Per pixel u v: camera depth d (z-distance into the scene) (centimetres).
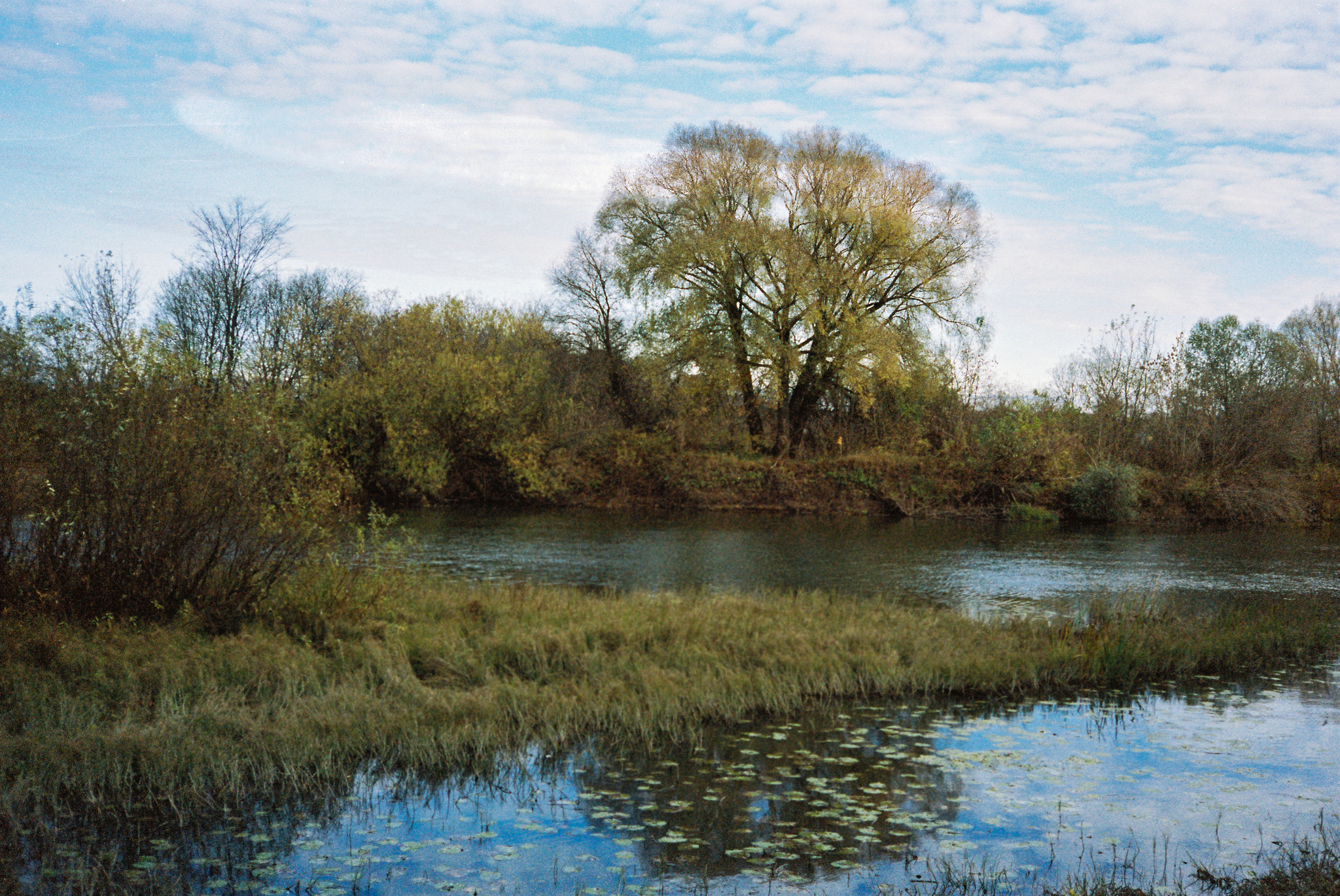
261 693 779
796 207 3669
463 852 540
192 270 3847
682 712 796
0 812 559
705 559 1925
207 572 971
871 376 3506
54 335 966
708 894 493
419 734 704
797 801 625
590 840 559
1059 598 1509
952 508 3203
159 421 960
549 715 761
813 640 1019
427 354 3100
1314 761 724
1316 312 4362
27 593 919
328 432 2748
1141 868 529
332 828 570
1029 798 636
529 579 1580
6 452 912
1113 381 3491
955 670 934
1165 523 3097
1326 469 3362
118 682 762
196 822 572
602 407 3638
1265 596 1582
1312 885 496
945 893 495
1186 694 934
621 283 3794
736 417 3712
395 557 1199
